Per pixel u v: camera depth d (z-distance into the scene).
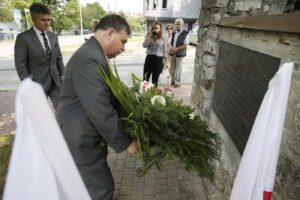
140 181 2.49
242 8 2.05
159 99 1.63
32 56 2.76
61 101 1.60
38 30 2.79
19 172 0.50
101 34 1.54
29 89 0.47
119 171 2.66
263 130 0.83
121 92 1.54
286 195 1.12
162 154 1.62
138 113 1.52
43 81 2.92
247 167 0.90
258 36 1.42
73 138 1.58
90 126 1.58
